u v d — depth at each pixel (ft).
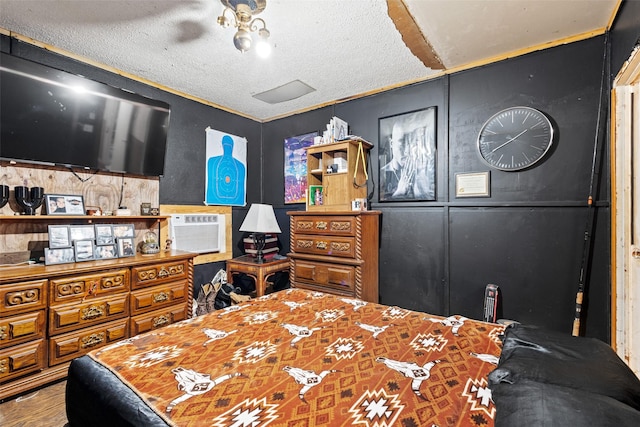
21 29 6.36
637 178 5.40
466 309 7.97
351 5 5.66
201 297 9.91
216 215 10.64
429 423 2.39
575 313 6.40
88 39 6.74
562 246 6.83
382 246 9.41
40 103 6.57
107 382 3.10
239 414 2.54
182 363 3.44
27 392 5.65
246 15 5.35
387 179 9.32
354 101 10.05
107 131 7.64
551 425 1.81
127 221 8.37
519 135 7.21
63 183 7.26
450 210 8.24
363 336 4.17
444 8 5.75
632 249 5.38
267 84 9.08
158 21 6.09
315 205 9.72
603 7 5.68
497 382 2.66
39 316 5.71
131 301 6.99
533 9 5.77
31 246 6.86
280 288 11.58
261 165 12.48
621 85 5.71
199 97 10.09
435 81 8.51
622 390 2.33
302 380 3.07
